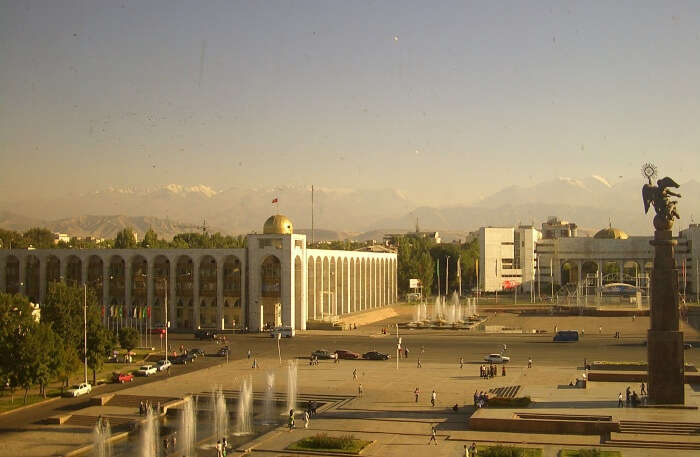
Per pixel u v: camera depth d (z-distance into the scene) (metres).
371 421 93.88
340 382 121.25
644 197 93.19
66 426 95.12
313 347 166.12
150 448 83.50
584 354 149.62
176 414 100.75
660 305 92.38
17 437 89.44
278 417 97.81
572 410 91.00
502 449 74.88
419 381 121.12
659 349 92.19
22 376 104.94
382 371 132.25
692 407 90.62
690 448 77.12
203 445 84.56
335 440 81.06
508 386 113.50
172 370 136.12
